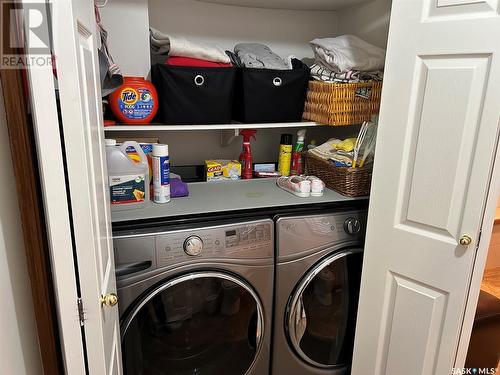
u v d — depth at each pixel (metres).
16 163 0.71
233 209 1.49
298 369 1.73
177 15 1.83
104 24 1.59
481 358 1.78
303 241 1.55
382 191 1.43
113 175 1.39
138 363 1.42
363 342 1.62
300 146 2.01
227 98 1.65
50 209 0.66
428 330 1.41
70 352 0.74
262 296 1.54
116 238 1.28
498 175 1.18
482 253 1.26
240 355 1.61
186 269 1.38
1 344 0.75
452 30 1.17
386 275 1.49
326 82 1.70
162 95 1.54
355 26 2.00
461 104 1.19
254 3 1.89
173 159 2.00
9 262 0.78
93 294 0.76
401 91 1.31
